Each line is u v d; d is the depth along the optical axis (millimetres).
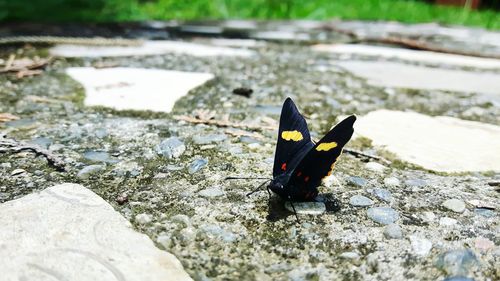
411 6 869
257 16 705
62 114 223
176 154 185
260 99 252
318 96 262
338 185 168
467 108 256
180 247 134
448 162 189
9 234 133
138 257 128
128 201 154
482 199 162
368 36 522
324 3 788
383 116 236
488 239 139
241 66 325
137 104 236
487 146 205
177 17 646
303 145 155
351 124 143
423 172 182
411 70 339
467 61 387
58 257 126
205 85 271
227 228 142
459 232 143
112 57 336
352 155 194
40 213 143
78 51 352
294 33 527
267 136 206
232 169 175
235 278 124
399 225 145
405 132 216
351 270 128
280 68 324
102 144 193
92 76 280
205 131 207
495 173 182
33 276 119
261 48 410
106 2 597
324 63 350
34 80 270
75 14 542
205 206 152
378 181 172
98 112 226
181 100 245
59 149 187
